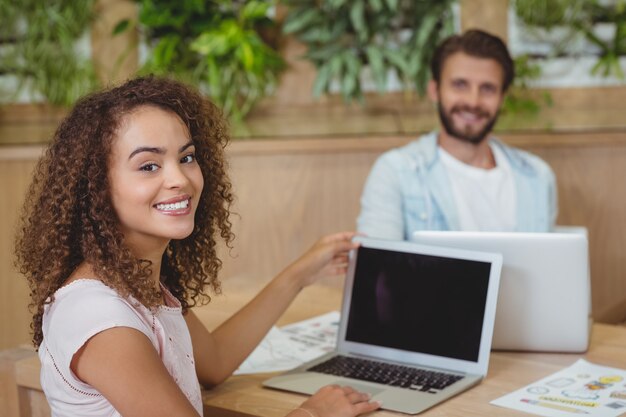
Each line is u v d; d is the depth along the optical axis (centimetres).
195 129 146
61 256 134
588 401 151
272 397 159
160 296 142
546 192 269
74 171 132
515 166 270
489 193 265
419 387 158
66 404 130
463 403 152
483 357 165
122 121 132
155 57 353
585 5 357
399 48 366
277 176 352
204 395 161
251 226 355
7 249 352
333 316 210
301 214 354
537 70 362
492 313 166
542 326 179
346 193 351
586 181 347
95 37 371
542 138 341
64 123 137
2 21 365
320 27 365
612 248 350
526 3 353
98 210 132
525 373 168
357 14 354
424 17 357
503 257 178
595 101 367
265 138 349
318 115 379
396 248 177
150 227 133
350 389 149
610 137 339
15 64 370
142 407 122
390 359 174
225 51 348
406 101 378
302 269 179
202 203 154
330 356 176
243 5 370
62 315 128
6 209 349
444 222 262
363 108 377
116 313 126
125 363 123
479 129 261
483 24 362
